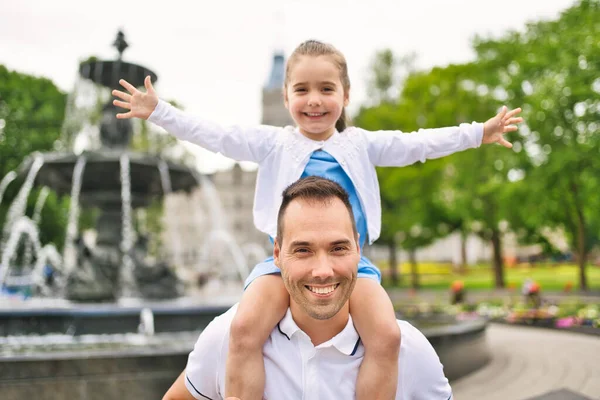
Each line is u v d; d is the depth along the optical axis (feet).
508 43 86.99
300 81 7.73
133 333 27.76
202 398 6.77
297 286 5.58
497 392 21.49
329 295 5.54
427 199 106.11
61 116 102.01
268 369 6.10
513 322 49.37
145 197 38.17
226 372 6.04
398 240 129.90
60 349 19.25
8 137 96.94
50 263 58.18
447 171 104.53
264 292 6.21
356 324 6.14
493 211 94.27
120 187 36.32
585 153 71.10
